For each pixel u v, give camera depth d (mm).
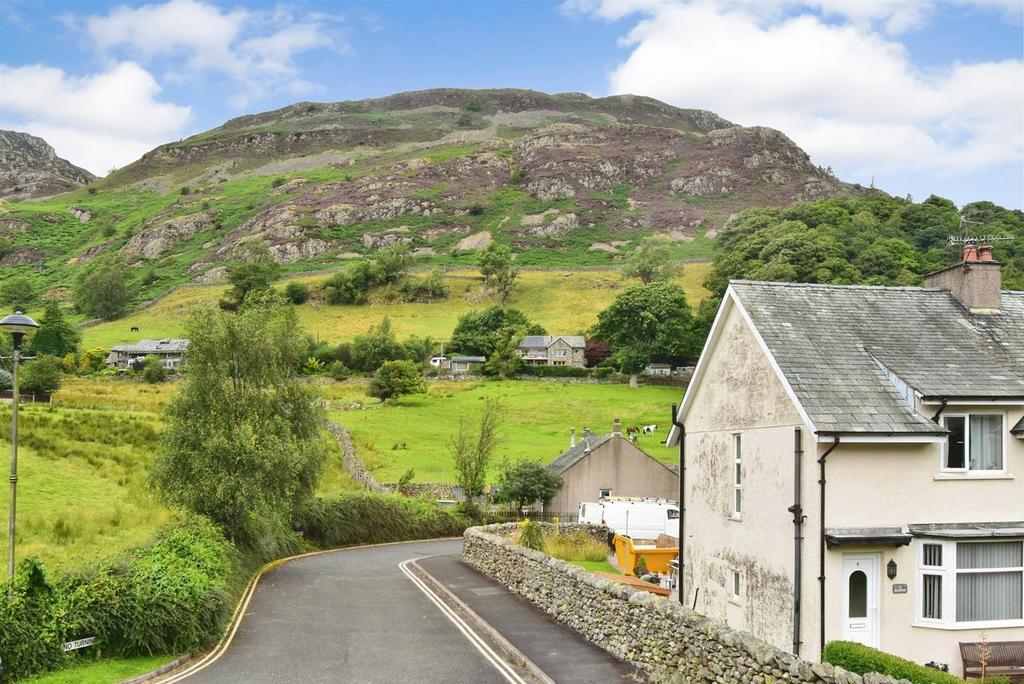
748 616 21266
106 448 46438
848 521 18438
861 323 21797
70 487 38469
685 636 16016
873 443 18453
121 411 61656
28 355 112750
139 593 18812
